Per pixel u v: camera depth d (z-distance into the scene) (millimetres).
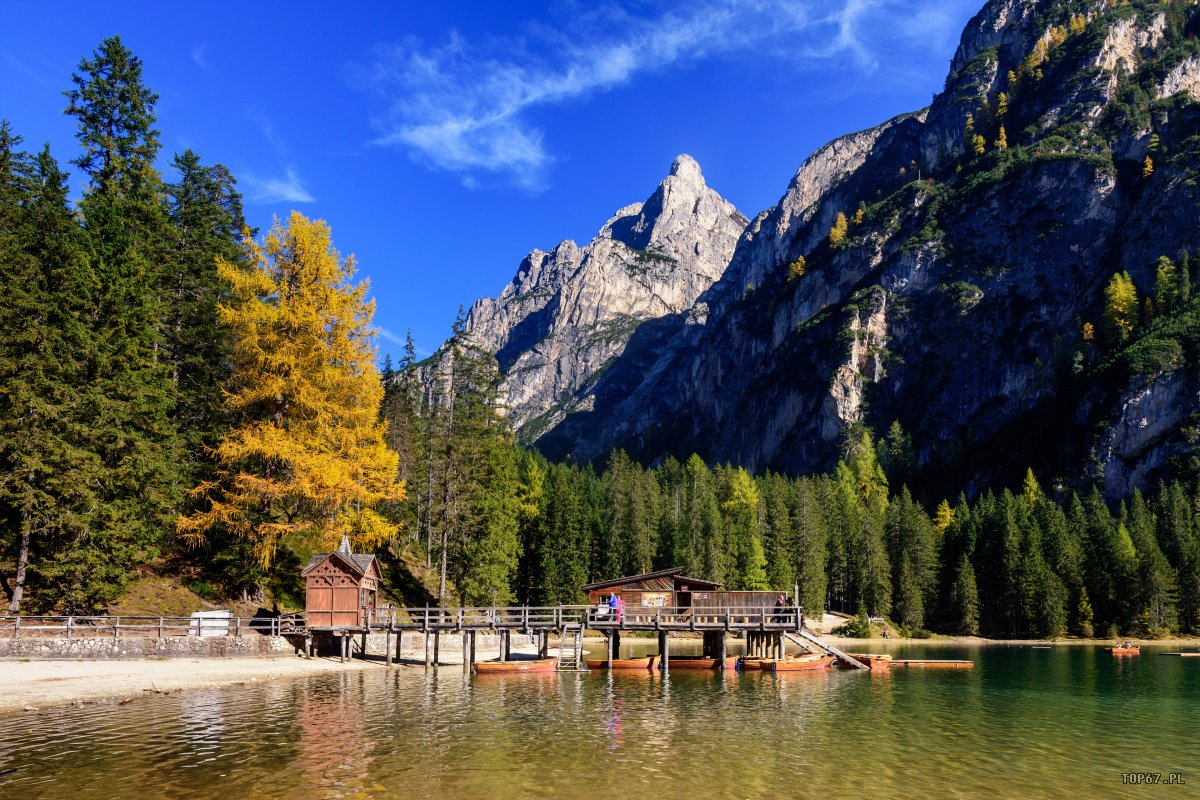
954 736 25000
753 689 36125
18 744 20953
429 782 18078
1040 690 38500
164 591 41219
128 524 36438
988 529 114375
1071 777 19797
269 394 39812
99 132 44031
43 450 34656
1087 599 102688
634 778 18734
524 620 43188
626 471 133875
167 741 21578
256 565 41375
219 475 43031
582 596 87625
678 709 29469
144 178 45562
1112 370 169125
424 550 71875
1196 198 188500
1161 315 178125
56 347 35688
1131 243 196000
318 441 40000
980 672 48406
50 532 36438
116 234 40969
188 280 46562
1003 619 105938
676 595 49750
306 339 40688
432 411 68312
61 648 34062
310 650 40781
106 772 18328
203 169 50312
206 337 45906
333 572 41094
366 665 40625
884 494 158000
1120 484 154500
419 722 25344
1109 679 44812
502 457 69625
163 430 39375
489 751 21328
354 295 42531
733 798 17281
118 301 38594
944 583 114250
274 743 21656
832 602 118375
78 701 26891
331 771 18859
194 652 36969
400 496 42969
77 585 35094
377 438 42656
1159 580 99062
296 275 41312
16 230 39156
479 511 62938
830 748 22641
